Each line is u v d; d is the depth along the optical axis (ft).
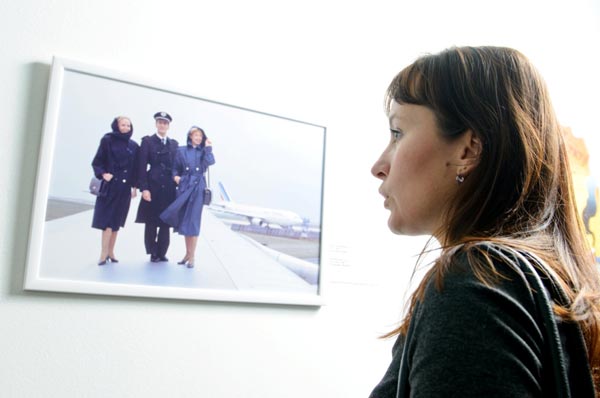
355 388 3.94
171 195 3.41
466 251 1.33
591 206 5.71
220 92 3.70
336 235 4.11
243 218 3.66
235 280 3.54
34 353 2.90
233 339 3.50
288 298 3.71
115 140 3.26
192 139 3.54
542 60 5.78
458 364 1.07
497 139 1.54
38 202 2.97
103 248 3.14
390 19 4.76
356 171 4.31
